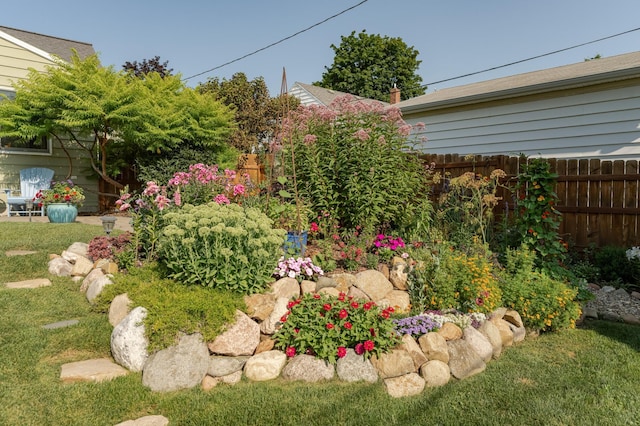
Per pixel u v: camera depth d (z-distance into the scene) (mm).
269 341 3207
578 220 6051
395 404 2629
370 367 2926
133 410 2480
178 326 2908
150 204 4539
